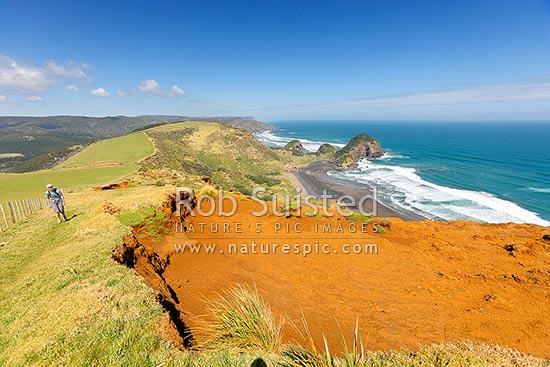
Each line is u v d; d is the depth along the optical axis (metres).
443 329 5.59
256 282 7.55
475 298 6.82
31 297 5.15
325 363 3.43
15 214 13.59
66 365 3.25
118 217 9.66
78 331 3.76
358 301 6.77
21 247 8.73
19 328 4.15
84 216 10.66
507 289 7.20
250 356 3.71
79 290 4.89
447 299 6.82
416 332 5.49
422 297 6.96
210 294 6.68
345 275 8.22
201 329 4.82
